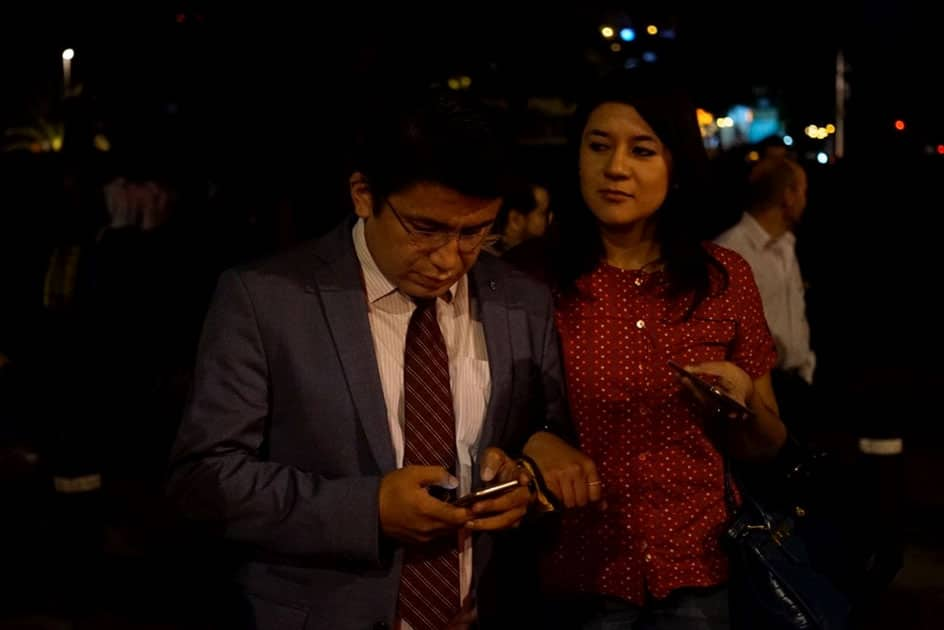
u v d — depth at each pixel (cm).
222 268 795
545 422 252
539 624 273
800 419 500
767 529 262
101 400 720
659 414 264
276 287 221
